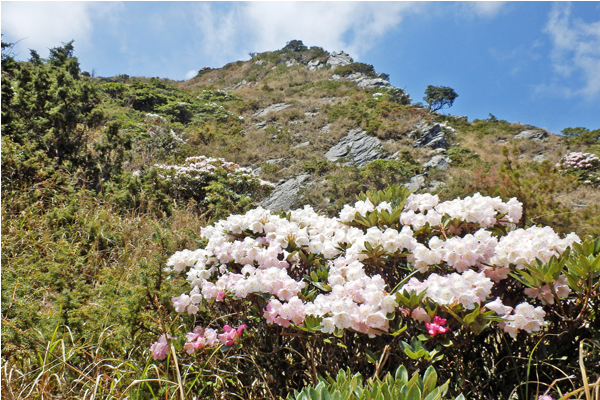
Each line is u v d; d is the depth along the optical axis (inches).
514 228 86.6
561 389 59.6
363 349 62.4
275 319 64.9
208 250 86.6
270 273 70.4
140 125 527.2
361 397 39.8
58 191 171.8
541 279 58.9
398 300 56.6
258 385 70.8
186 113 845.2
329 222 93.7
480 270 67.0
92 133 242.5
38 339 75.0
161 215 197.3
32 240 122.5
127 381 67.0
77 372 69.4
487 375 65.3
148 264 87.7
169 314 80.7
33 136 208.7
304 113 802.8
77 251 116.3
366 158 583.8
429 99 1578.5
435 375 42.6
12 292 86.8
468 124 1037.2
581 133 861.2
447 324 56.7
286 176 476.4
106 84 854.5
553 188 194.1
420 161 567.8
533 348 58.8
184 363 74.0
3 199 150.0
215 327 86.6
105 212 161.3
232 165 392.5
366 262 73.6
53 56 267.6
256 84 1513.3
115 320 81.4
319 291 77.2
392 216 81.0
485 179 237.9
